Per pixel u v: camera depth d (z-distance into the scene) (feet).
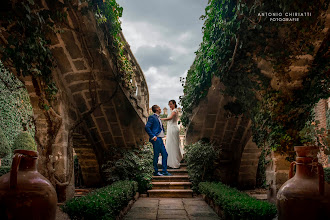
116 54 20.84
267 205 11.80
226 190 17.06
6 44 12.87
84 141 26.32
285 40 15.05
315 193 8.03
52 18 15.78
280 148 17.28
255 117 19.02
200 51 22.57
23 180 7.43
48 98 17.28
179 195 24.11
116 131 27.32
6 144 27.73
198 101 25.98
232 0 15.66
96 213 11.21
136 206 19.44
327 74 15.71
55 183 18.89
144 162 26.21
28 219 7.14
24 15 12.46
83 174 30.07
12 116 31.12
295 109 16.88
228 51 17.34
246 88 18.45
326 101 36.09
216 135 28.19
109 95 23.20
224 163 28.99
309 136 15.15
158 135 27.12
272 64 16.12
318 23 13.69
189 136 28.66
